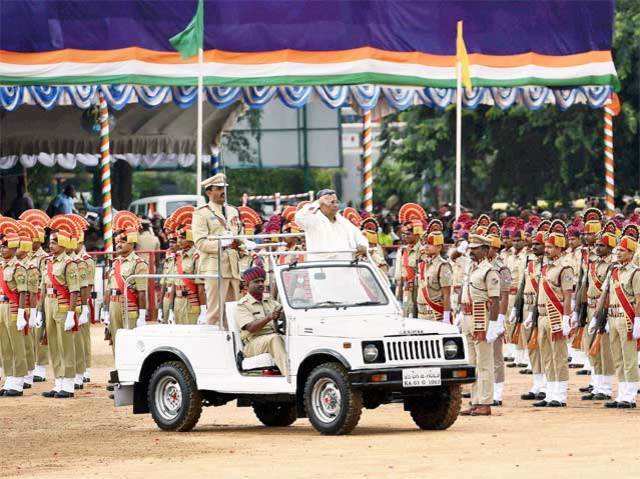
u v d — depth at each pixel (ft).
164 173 522.47
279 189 422.00
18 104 224.53
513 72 239.09
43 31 224.53
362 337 112.47
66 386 158.20
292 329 116.37
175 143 292.81
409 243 160.25
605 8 243.60
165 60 226.17
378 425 125.08
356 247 127.13
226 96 228.02
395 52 231.71
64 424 132.98
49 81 223.71
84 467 102.63
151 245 226.58
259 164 340.80
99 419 136.87
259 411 129.18
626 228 136.77
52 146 290.97
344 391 112.27
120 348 128.26
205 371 121.29
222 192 136.67
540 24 241.14
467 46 237.45
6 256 159.63
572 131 340.39
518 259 177.99
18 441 120.37
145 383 127.75
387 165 404.16
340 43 229.66
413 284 159.33
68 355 157.99
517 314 160.15
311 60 228.63
